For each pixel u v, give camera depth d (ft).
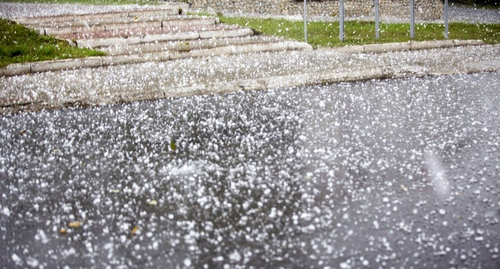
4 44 29.48
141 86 22.53
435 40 34.40
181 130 16.88
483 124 16.84
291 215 10.77
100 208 11.39
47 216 11.12
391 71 25.12
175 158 14.33
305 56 29.60
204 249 9.50
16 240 10.11
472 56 29.66
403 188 11.96
